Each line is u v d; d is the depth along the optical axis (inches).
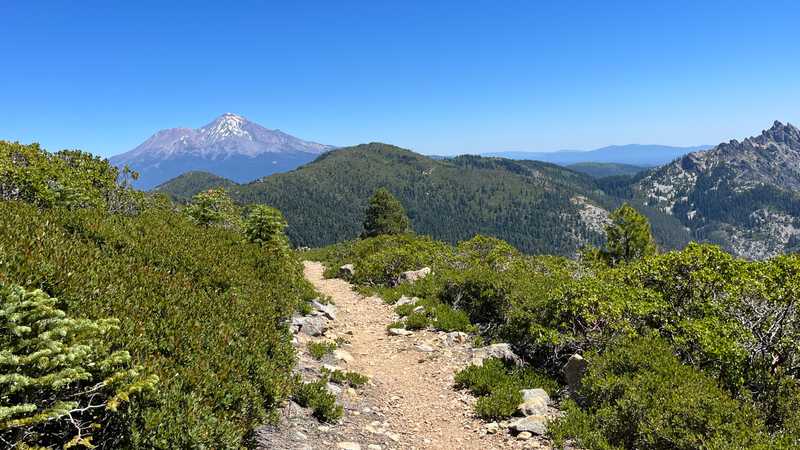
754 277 400.8
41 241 311.0
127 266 353.4
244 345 321.4
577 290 448.5
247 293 443.5
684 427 281.3
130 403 197.0
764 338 367.6
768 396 323.6
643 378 327.0
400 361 496.4
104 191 661.3
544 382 417.4
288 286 565.0
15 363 153.9
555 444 308.8
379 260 956.6
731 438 266.1
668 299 442.3
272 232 717.9
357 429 322.7
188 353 271.0
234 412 245.8
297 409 317.4
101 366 186.2
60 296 249.8
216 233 632.4
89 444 168.2
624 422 306.3
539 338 441.1
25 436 167.6
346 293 874.1
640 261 514.3
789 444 256.8
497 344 490.0
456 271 721.6
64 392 180.2
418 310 652.1
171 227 567.5
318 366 420.8
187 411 214.2
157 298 319.0
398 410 375.6
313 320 537.0
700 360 376.8
